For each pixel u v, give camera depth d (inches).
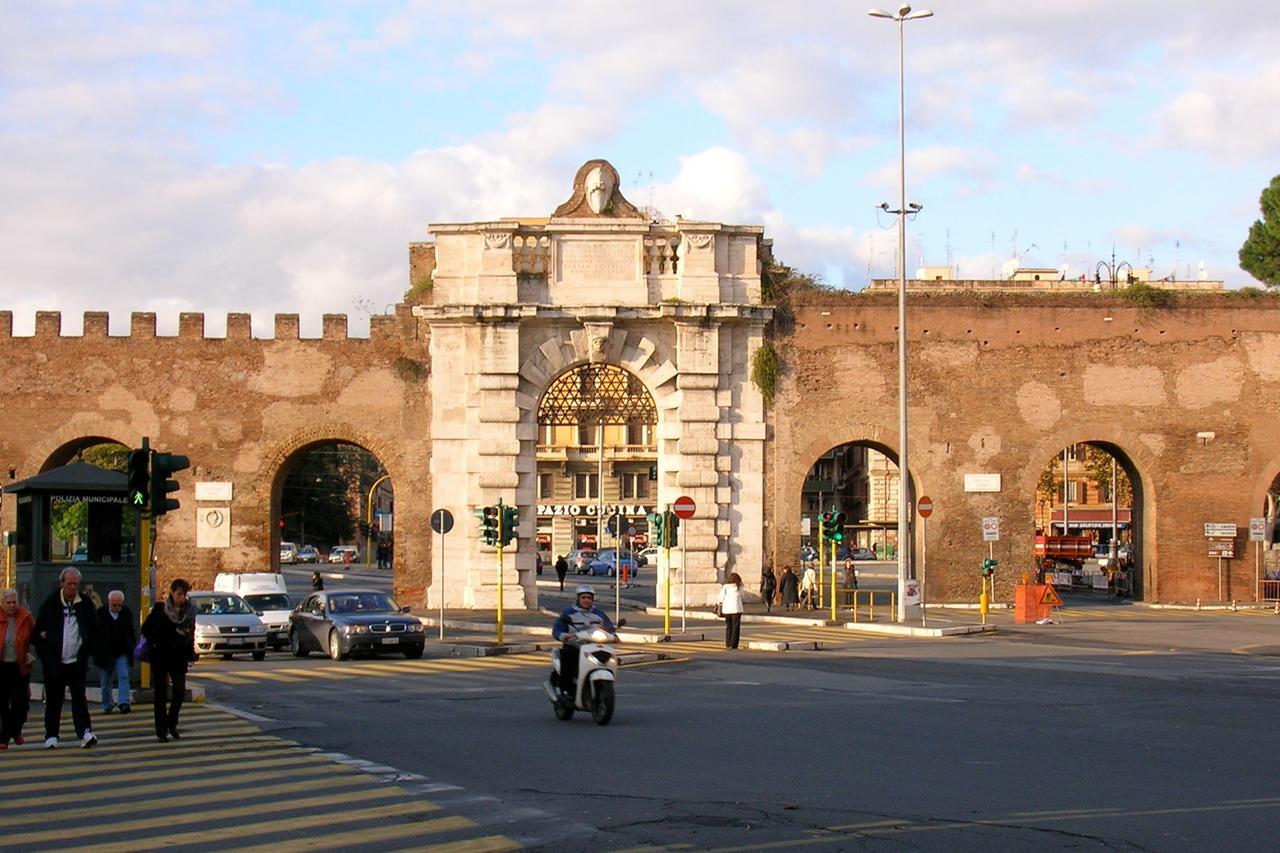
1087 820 559.5
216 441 2110.0
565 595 2834.6
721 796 618.2
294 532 4544.8
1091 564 3139.8
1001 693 1049.5
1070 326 2148.1
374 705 1008.2
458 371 2086.6
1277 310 2162.9
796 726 855.7
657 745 778.8
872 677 1182.9
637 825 557.0
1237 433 2158.0
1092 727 845.2
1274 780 652.1
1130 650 1475.1
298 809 594.9
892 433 2116.1
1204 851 505.7
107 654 946.7
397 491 2095.2
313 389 2111.2
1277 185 3265.3
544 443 4293.8
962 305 2138.3
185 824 567.5
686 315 2048.5
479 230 2073.1
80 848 525.3
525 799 614.2
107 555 1048.2
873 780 656.4
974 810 582.2
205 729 867.4
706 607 2073.1
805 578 2094.0
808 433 2105.1
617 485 4320.9
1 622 794.8
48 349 2116.1
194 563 2103.8
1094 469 3661.4
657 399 2082.9
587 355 2068.2
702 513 2073.1
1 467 2101.4
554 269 2080.5
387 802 608.4
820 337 2112.5
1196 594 2149.4
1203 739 790.5
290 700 1047.0
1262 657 1400.1
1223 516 2155.5
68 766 721.6
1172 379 2155.5
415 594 2084.2
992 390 2135.8
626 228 2076.8
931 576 2122.3
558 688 908.0
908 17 1958.7
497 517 1584.6
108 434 2108.8
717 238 2084.2
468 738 816.3
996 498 2129.7
